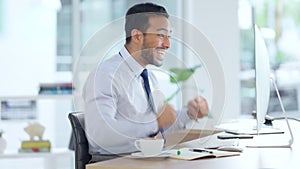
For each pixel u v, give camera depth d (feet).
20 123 14.60
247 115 16.60
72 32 15.64
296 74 16.71
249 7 16.71
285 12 16.72
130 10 6.76
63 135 15.15
